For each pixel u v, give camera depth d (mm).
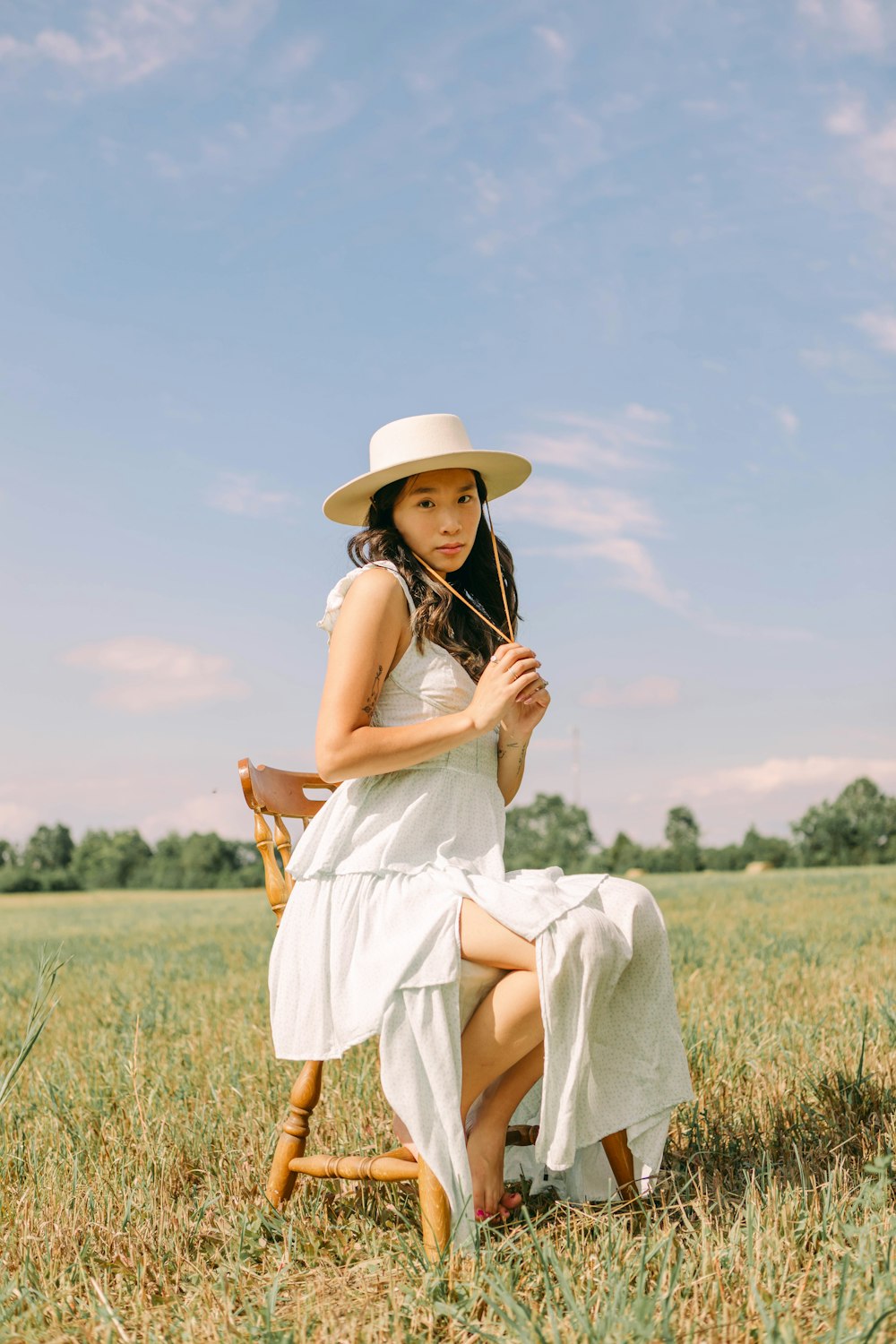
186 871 87125
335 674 3186
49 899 63781
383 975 2936
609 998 2967
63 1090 4504
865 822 66375
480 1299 2479
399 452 3381
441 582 3379
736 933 10078
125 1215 3135
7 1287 2727
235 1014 6379
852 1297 2316
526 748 3422
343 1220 3168
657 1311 2311
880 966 7246
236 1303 2662
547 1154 2854
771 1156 3426
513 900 2898
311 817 3641
